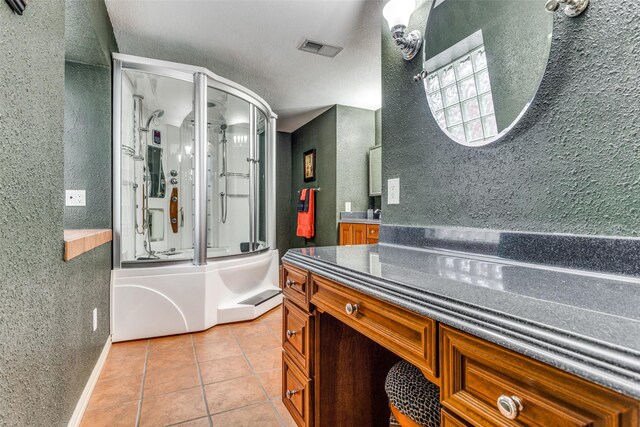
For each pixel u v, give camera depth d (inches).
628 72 26.1
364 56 106.0
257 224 127.6
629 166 26.1
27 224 33.1
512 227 35.6
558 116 31.0
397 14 48.4
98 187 84.0
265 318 105.0
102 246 75.2
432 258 38.7
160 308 89.0
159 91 99.6
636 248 25.2
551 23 31.3
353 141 153.6
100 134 84.1
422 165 49.0
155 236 110.8
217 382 65.8
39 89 35.3
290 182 204.8
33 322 35.1
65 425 46.9
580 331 15.5
